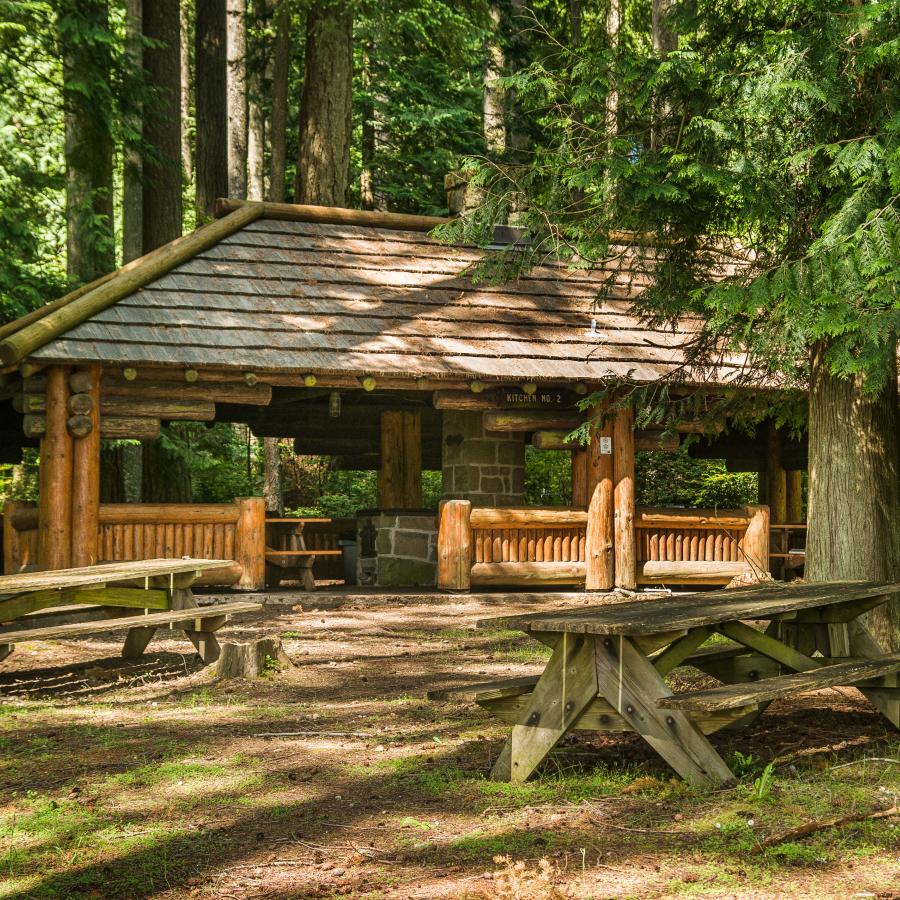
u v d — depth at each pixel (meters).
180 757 6.03
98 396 12.20
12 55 17.69
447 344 13.65
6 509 12.35
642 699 5.19
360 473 29.52
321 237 15.19
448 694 5.57
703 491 23.56
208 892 4.07
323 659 9.48
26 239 17.42
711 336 10.16
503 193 9.43
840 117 8.14
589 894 3.93
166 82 18.72
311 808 5.05
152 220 18.62
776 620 6.86
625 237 14.89
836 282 7.01
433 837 4.61
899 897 3.85
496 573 13.88
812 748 5.97
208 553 13.09
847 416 8.59
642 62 8.45
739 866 4.16
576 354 14.09
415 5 21.36
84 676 8.85
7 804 5.16
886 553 8.53
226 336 12.83
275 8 20.42
